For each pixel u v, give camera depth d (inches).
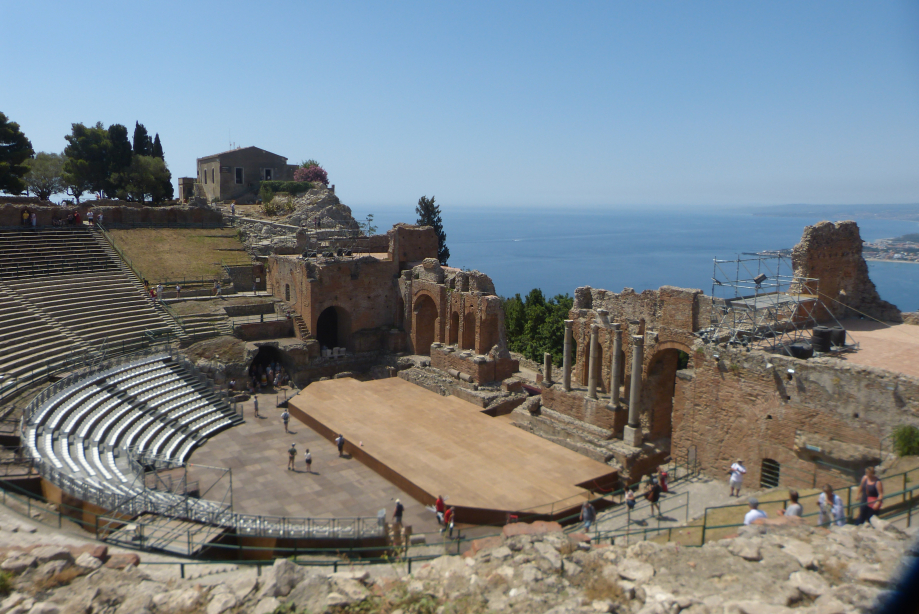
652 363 1418.6
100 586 589.3
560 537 674.2
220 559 955.3
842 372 1002.7
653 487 1070.4
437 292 2085.4
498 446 1493.6
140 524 934.4
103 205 2753.4
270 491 1321.4
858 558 580.7
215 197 3555.6
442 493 1246.9
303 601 566.3
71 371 1563.7
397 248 2351.1
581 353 1585.9
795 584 543.2
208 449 1534.2
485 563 626.2
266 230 2834.6
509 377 1952.5
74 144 3444.9
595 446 1439.5
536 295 2965.1
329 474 1411.2
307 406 1781.5
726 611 504.1
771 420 1103.6
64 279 2059.5
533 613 540.7
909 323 1350.9
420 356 2206.0
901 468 864.9
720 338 1217.4
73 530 904.3
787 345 1170.6
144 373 1675.7
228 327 2100.1
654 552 623.2
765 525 663.1
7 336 1616.6
